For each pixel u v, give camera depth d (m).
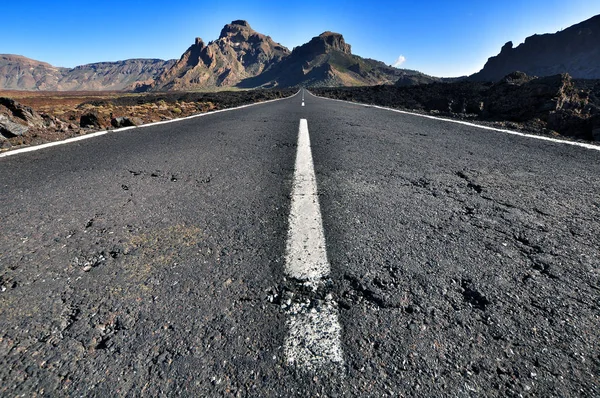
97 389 0.77
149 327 0.94
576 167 2.71
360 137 4.47
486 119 9.12
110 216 1.75
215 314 0.99
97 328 0.94
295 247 1.38
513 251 1.35
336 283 1.13
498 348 0.86
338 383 0.76
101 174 2.59
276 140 4.25
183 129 5.29
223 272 1.21
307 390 0.75
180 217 1.74
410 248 1.37
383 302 1.03
